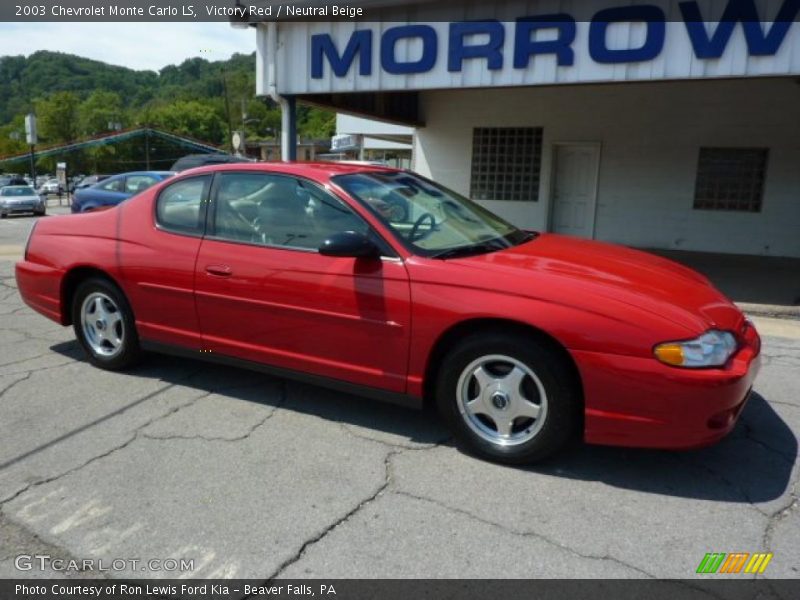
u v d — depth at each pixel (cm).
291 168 392
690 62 743
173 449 346
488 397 327
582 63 794
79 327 476
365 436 364
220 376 459
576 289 307
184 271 407
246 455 340
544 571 247
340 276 354
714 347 291
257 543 264
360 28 903
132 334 450
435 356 342
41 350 525
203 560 254
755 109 1134
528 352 311
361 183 385
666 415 290
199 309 406
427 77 877
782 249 1159
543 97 1277
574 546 263
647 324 291
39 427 373
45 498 298
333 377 368
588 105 1246
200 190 418
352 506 292
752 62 718
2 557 256
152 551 259
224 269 391
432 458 338
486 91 1318
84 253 454
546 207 1309
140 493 302
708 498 301
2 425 376
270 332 382
